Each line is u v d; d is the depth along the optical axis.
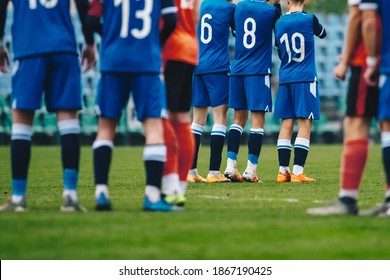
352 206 26.11
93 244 21.12
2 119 100.38
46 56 26.44
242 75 42.22
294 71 43.09
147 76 26.16
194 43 28.67
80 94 26.83
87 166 58.47
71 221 24.19
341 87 115.81
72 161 26.84
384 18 24.98
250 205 29.08
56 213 25.98
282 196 33.12
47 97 26.95
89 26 26.59
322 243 21.48
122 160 66.62
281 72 43.56
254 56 42.25
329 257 20.19
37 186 40.22
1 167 60.47
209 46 42.00
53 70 26.61
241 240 21.77
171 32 26.61
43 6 26.44
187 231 22.78
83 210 26.70
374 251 20.72
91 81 105.19
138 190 36.81
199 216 25.47
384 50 25.08
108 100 26.27
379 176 47.97
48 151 82.38
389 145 25.58
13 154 27.12
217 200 31.14
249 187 38.25
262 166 58.09
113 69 26.05
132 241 21.50
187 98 28.66
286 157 43.12
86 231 22.62
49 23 26.47
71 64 26.59
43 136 102.81
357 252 20.62
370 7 24.91
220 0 42.22
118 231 22.69
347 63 25.75
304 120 43.19
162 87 26.47
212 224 23.89
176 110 28.48
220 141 42.25
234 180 42.50
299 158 43.03
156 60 26.27
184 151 28.75
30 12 26.45
